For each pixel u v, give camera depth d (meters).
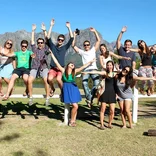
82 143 6.15
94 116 8.97
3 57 8.16
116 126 7.77
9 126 7.41
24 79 7.83
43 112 9.43
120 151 5.69
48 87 8.19
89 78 8.66
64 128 7.38
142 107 11.25
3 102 11.27
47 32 7.99
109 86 7.41
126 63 8.16
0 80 8.22
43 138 6.46
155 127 7.73
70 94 7.55
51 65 8.10
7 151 5.59
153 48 8.99
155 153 5.61
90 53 8.26
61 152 5.59
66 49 8.09
